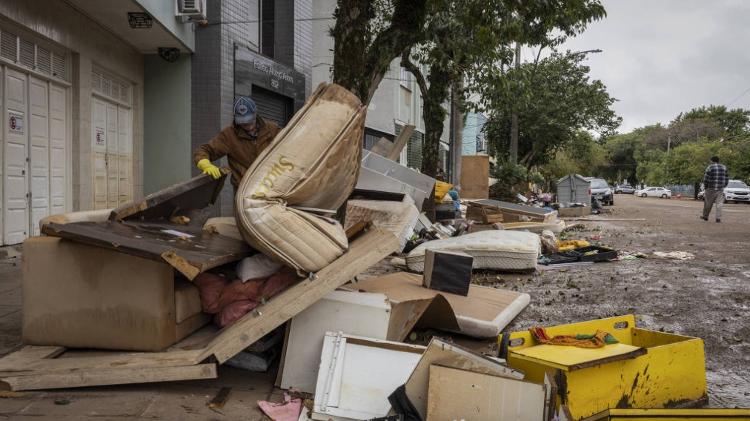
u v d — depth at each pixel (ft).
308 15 54.90
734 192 130.11
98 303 12.63
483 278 27.84
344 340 11.85
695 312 20.35
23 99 28.96
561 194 88.53
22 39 28.53
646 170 282.56
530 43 31.01
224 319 13.75
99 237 11.71
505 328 18.21
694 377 11.98
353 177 15.67
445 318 16.65
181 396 11.75
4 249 26.84
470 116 148.25
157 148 42.32
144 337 12.48
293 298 12.07
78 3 31.53
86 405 11.04
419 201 36.78
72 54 33.27
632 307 21.20
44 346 12.87
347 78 23.18
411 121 92.12
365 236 14.05
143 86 42.04
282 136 13.28
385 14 45.60
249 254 14.55
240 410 11.30
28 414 10.50
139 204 14.42
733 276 27.45
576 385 10.21
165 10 35.81
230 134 16.48
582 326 13.14
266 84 47.37
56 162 32.07
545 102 107.76
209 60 41.65
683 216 76.64
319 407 10.92
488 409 9.78
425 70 95.96
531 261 28.78
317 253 12.60
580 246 36.63
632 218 73.10
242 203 12.37
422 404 10.37
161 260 11.21
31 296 12.83
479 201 51.85
